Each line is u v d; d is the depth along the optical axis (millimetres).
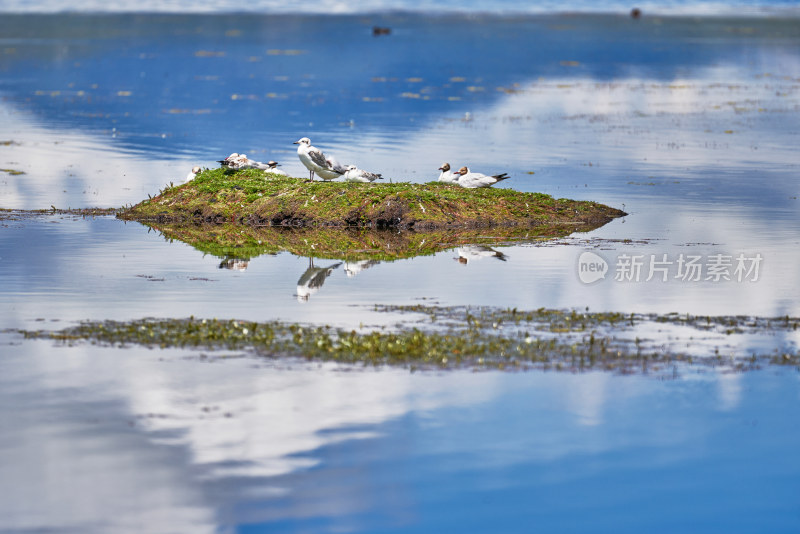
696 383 17547
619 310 21859
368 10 133625
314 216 32594
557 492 14188
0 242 29078
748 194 36438
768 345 19406
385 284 24281
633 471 14797
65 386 17312
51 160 42844
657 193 36625
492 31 103062
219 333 19766
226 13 124750
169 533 12977
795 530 13305
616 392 17172
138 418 16141
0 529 13094
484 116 55125
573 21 118188
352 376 17766
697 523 13477
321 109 57125
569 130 50812
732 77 71875
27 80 67312
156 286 24016
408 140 47562
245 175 35250
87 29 101750
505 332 20031
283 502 13805
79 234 30516
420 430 15812
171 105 58406
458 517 13555
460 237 30375
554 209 33000
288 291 23562
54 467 14602
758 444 15539
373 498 13938
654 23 115875
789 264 26172
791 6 151250
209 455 14984
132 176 39969
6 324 20672
